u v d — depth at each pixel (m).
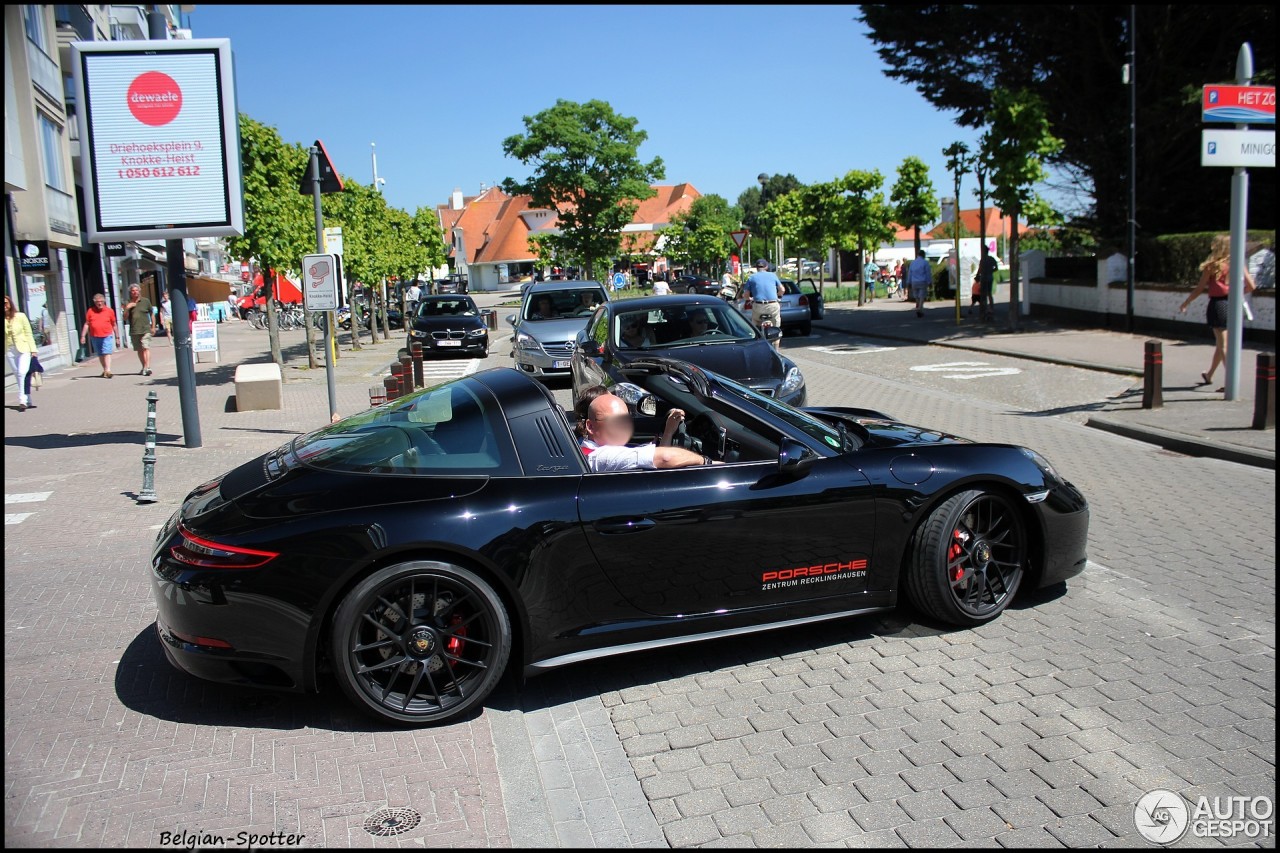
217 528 3.74
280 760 3.49
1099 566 5.53
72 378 19.12
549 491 3.92
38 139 18.45
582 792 3.30
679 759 3.51
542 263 59.16
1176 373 13.39
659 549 4.02
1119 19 21.14
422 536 3.67
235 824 3.04
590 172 48.00
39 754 3.53
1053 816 3.04
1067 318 22.05
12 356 14.16
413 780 3.34
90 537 6.73
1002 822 3.02
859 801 3.17
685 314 10.70
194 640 3.69
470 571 3.75
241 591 3.60
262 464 4.30
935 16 23.12
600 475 4.05
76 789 3.27
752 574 4.20
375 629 3.76
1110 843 2.89
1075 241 26.27
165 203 9.71
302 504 3.75
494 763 3.46
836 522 4.30
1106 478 7.92
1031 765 3.35
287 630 3.61
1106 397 11.98
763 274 16.92
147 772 3.39
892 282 42.75
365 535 3.64
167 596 3.72
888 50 24.91
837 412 5.88
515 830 3.07
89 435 11.15
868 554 4.38
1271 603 4.84
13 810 3.13
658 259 70.88
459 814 3.11
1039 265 24.14
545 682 4.23
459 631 3.80
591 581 3.94
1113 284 19.80
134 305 19.08
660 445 5.04
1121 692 3.88
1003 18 21.94
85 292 26.06
